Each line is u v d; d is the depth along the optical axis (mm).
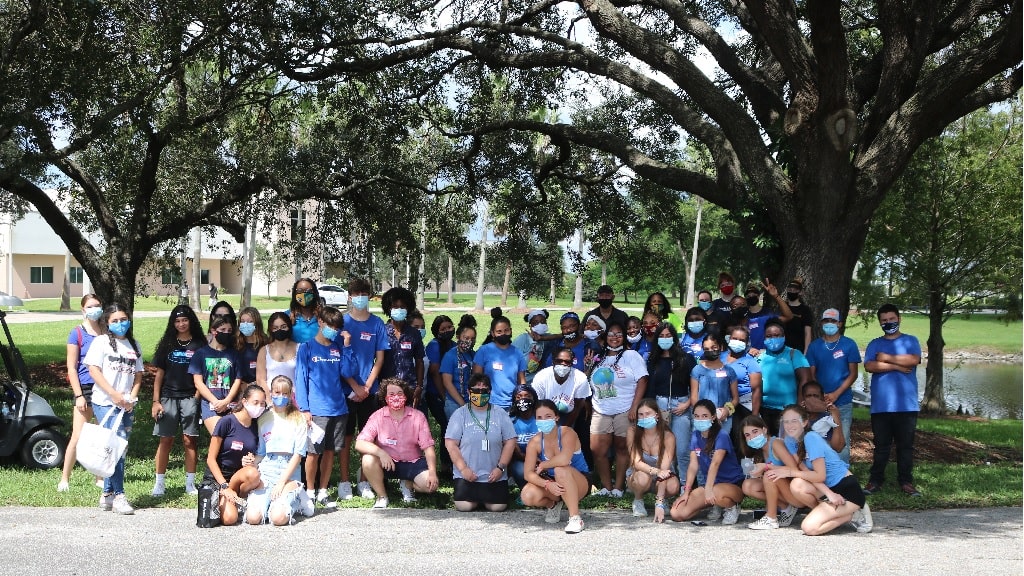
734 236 49844
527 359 10422
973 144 21297
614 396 9227
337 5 14031
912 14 12469
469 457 8352
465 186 20016
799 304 11039
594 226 20250
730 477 8141
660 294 11023
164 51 13508
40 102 12570
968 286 22078
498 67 15164
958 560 6582
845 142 11305
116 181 19812
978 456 13273
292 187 17516
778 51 11430
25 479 9062
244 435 7961
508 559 6445
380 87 17328
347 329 9031
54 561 6191
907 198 20672
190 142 18156
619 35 12961
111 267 17406
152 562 6215
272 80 17828
